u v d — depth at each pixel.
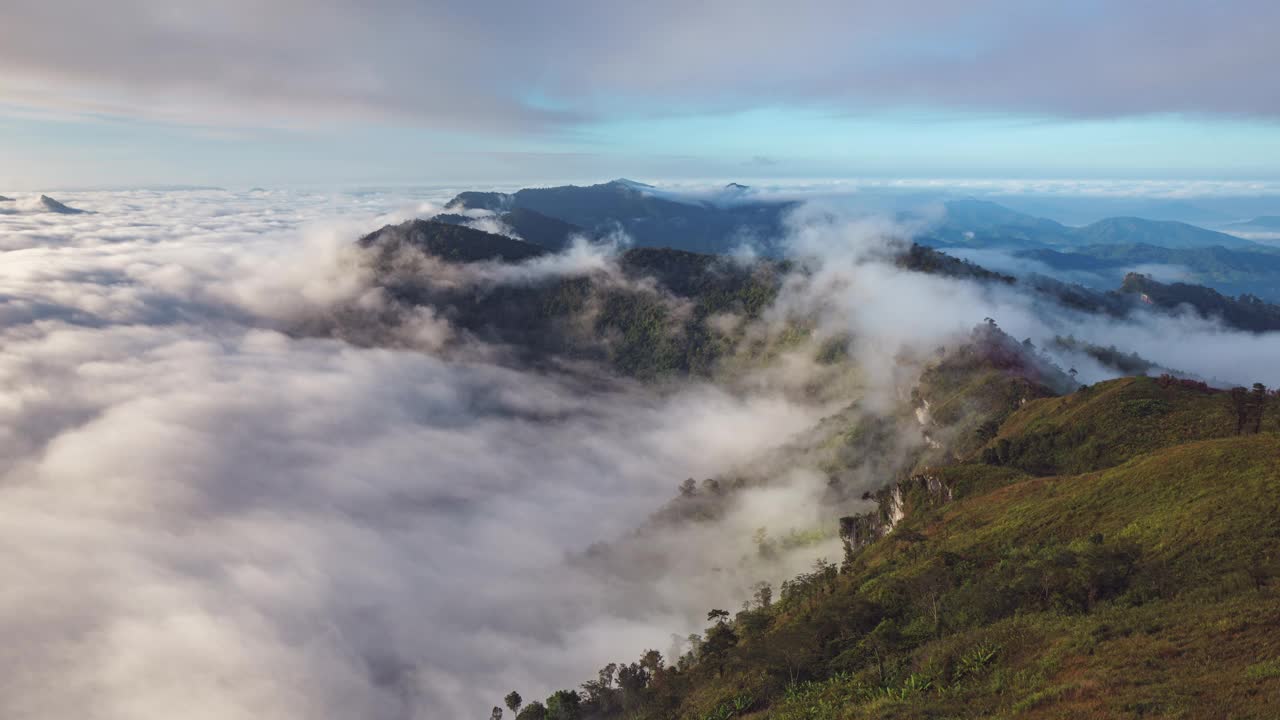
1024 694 35.38
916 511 99.12
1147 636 37.12
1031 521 64.75
